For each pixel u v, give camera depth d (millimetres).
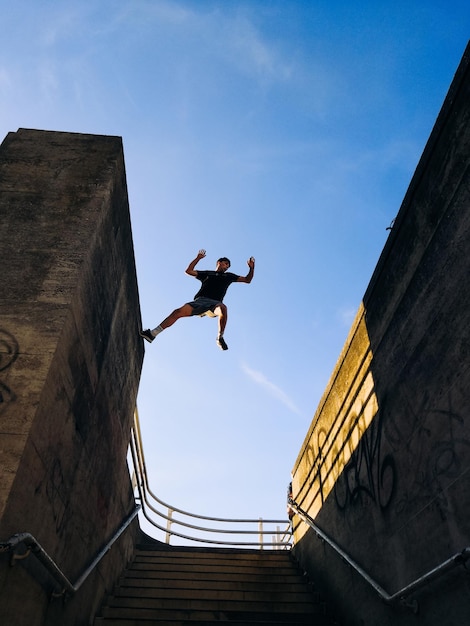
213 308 5484
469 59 3713
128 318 6242
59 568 4375
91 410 4969
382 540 4863
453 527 3656
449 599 3609
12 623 3424
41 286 4145
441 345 4043
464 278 3766
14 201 4715
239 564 8055
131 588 6570
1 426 3453
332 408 6715
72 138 5371
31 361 3738
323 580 6637
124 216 5512
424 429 4211
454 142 3932
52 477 4000
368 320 5539
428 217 4309
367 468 5375
